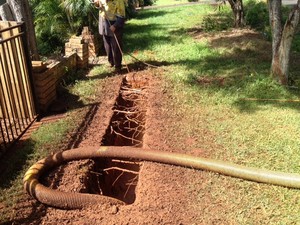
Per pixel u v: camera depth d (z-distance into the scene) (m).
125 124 6.41
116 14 7.33
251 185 4.06
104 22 7.40
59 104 6.14
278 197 3.87
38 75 5.68
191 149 4.78
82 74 7.67
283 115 5.59
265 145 4.80
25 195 3.92
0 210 3.69
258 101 6.08
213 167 4.25
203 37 10.55
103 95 6.57
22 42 5.22
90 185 4.38
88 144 4.93
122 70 7.91
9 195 3.90
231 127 5.28
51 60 7.64
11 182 4.10
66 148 4.82
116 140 5.73
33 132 5.22
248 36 10.19
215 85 6.75
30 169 4.20
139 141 5.77
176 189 4.03
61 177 4.25
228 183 4.10
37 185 3.91
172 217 3.62
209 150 4.74
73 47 7.88
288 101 6.04
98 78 7.43
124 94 6.92
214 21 12.29
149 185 4.12
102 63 8.59
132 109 6.56
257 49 8.90
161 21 14.30
